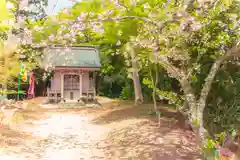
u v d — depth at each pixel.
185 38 7.77
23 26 7.02
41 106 22.28
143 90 22.70
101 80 33.06
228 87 10.54
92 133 11.95
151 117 13.50
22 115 15.09
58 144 9.91
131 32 9.86
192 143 9.36
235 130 8.93
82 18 6.18
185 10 6.05
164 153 8.43
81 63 24.55
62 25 6.34
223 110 10.44
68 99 24.83
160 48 7.58
